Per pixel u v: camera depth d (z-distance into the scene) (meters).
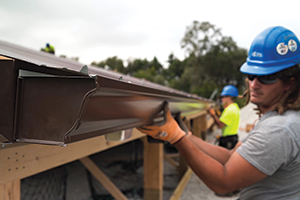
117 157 6.52
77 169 6.02
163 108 1.20
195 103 2.75
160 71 68.25
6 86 0.55
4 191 1.04
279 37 1.20
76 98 0.55
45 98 0.58
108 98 0.68
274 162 1.06
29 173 1.10
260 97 1.25
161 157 3.18
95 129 0.70
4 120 0.56
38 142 0.58
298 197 1.13
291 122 1.09
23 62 0.57
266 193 1.20
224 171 1.16
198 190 4.86
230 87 4.41
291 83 1.18
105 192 4.62
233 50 42.75
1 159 0.96
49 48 3.40
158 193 3.11
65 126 0.56
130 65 65.88
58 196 4.23
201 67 42.12
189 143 1.22
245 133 11.16
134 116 0.92
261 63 1.23
